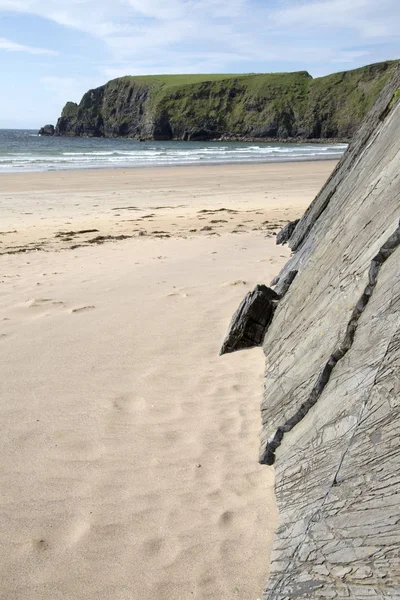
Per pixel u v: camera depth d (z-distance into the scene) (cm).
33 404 431
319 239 521
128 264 862
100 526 303
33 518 310
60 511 315
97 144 10462
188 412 416
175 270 810
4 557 282
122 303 665
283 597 239
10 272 830
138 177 2717
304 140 12506
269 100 13088
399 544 203
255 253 904
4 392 450
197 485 333
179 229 1223
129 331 577
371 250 330
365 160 495
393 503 215
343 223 438
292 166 3591
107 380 471
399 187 345
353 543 223
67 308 650
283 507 287
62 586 266
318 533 245
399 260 294
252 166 3597
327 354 321
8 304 666
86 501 323
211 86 13938
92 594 262
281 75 13750
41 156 4997
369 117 573
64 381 469
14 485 337
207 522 303
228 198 1852
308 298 423
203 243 1020
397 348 253
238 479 335
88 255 948
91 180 2550
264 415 385
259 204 1669
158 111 13988
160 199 1852
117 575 272
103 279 773
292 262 606
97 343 547
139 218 1417
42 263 892
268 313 516
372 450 240
